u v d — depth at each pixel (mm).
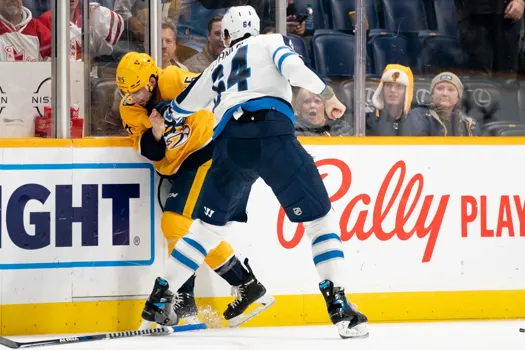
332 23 17875
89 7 15180
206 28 15992
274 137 12477
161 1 15719
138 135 14258
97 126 15352
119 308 14375
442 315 15250
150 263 14516
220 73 12961
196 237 13117
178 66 16016
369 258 15055
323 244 12781
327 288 12750
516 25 18422
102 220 14344
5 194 13992
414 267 15188
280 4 15766
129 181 14469
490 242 15453
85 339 12844
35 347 12391
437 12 18359
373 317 15016
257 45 12750
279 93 12711
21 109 14977
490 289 15422
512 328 14227
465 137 15438
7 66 14891
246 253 14734
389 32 18188
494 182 15508
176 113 13469
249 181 12977
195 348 12156
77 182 14273
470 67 18422
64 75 14492
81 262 14250
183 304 14039
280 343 12555
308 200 12578
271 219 14812
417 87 17797
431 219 15281
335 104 12180
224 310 14719
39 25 15508
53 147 14188
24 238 14055
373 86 17578
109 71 15352
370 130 17328
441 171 15344
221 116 12922
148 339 13102
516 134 18125
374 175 15148
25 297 14031
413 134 17484
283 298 14820
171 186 14586
